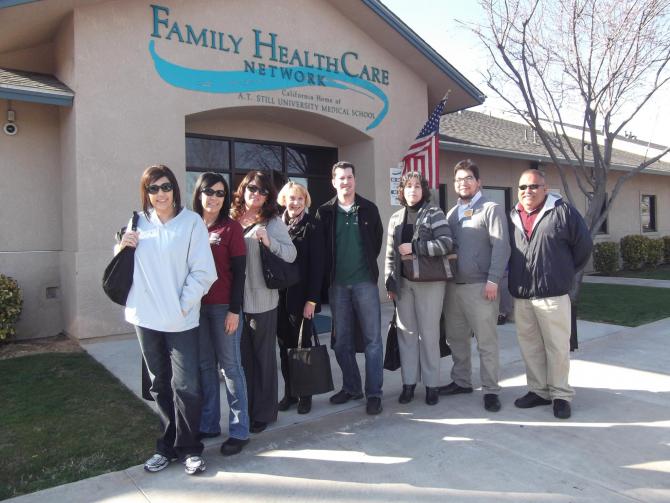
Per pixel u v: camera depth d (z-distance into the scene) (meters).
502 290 4.86
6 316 6.40
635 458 3.41
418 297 4.38
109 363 5.62
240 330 3.61
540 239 4.10
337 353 4.48
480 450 3.57
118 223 6.75
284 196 4.32
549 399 4.39
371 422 4.09
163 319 3.05
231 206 4.02
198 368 3.26
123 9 6.79
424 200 4.35
